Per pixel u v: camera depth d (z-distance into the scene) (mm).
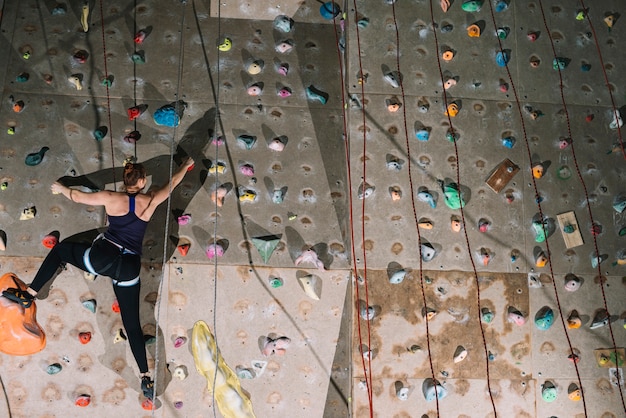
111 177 4656
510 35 5156
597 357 4766
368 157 4836
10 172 4594
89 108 4746
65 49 4828
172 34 4953
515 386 4684
